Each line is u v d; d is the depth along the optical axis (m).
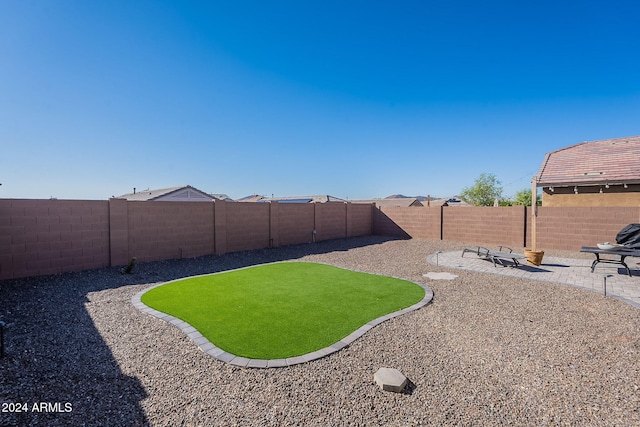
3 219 7.57
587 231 12.54
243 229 13.01
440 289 7.11
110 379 3.34
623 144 14.48
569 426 2.59
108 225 9.27
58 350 4.01
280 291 6.87
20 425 2.58
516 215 14.40
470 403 2.92
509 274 8.67
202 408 2.85
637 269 9.21
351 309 5.65
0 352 3.77
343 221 18.17
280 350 4.02
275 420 2.68
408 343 4.25
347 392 3.11
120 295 6.52
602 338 4.39
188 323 4.96
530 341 4.31
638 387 3.17
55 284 7.38
